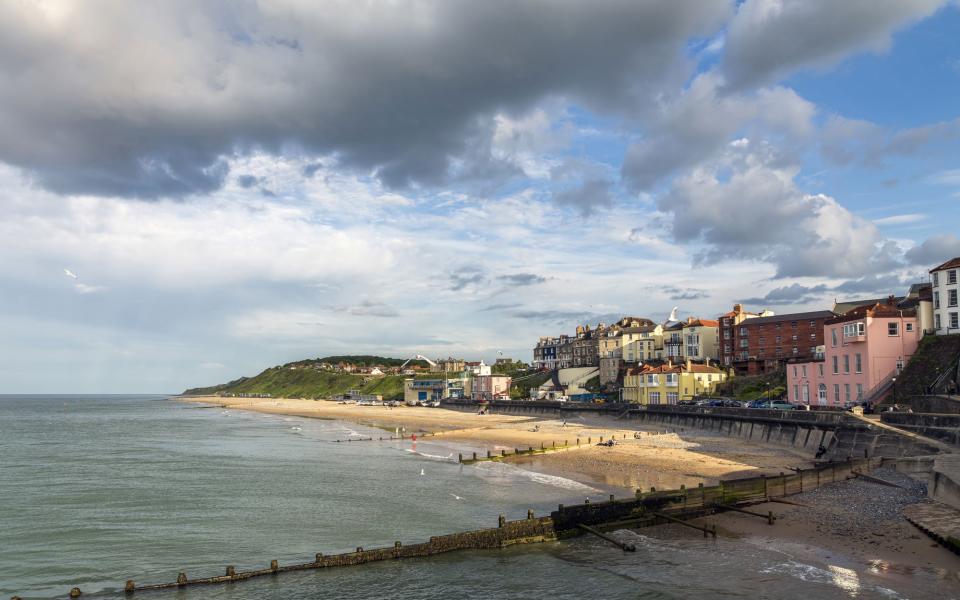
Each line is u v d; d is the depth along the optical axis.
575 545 36.56
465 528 40.91
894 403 70.44
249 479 60.44
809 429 64.81
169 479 60.84
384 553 34.31
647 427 102.25
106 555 35.91
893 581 27.66
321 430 129.00
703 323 144.88
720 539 35.88
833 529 35.59
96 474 64.50
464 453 80.44
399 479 59.44
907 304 96.38
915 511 36.44
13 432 130.25
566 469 61.34
